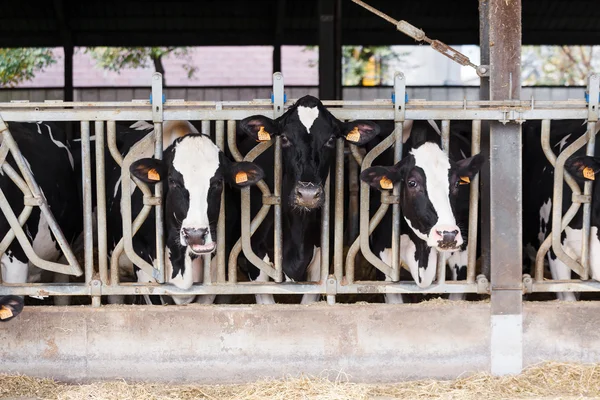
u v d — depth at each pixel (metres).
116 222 5.63
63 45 14.94
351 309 4.90
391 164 5.68
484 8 5.24
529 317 4.99
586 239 5.07
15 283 4.96
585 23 15.66
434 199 4.66
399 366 4.94
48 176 5.69
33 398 4.59
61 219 5.93
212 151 4.71
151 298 6.06
